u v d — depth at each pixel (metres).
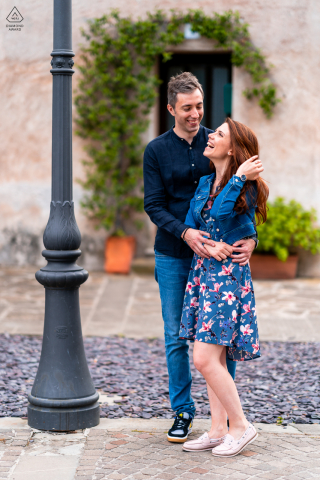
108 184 8.36
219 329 3.04
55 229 3.45
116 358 4.90
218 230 3.09
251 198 3.07
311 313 6.39
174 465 3.04
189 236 3.12
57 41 3.36
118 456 3.13
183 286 3.34
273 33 8.05
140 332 5.68
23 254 8.66
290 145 8.23
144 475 2.92
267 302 6.88
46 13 8.23
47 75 8.32
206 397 4.07
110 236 8.35
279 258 8.00
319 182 8.23
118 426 3.54
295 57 8.07
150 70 8.21
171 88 3.23
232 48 8.05
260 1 8.01
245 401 3.94
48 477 2.89
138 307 6.61
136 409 3.79
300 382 4.35
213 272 3.08
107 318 6.16
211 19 8.02
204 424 3.59
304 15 8.00
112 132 8.17
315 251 8.13
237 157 3.07
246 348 3.08
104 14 8.07
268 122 8.23
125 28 8.05
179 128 3.29
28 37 8.26
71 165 3.46
